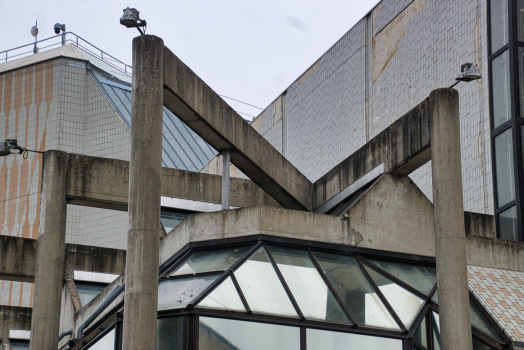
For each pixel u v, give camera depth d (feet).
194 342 55.88
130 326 54.60
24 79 155.74
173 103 67.41
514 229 83.30
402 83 106.32
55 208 75.15
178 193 97.04
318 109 125.18
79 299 90.84
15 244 91.30
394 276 66.28
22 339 105.60
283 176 81.82
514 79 86.07
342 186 79.97
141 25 61.05
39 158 151.64
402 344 61.05
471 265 71.51
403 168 69.87
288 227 65.10
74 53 157.58
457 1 97.60
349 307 62.03
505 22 88.89
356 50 117.19
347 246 66.85
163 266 70.33
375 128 110.32
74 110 151.23
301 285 61.93
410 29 106.32
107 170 79.61
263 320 57.98
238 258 62.90
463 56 95.25
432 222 70.85
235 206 96.48
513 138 84.89
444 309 59.36
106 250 97.91
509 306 67.31
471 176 91.86
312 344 58.54
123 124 146.72
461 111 95.40
